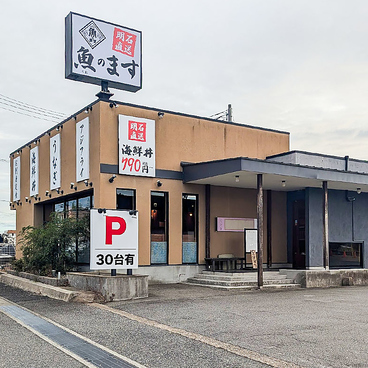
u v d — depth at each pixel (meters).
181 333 8.24
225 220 18.42
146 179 16.47
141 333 8.32
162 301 12.15
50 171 19.56
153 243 16.62
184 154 17.55
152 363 6.54
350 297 13.20
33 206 21.78
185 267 17.12
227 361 6.55
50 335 8.32
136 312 10.47
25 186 23.08
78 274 13.73
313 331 8.39
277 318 9.66
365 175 17.70
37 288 14.29
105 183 15.48
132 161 16.03
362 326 8.83
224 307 11.14
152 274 16.36
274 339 7.79
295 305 11.50
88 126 16.30
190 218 17.66
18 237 24.02
